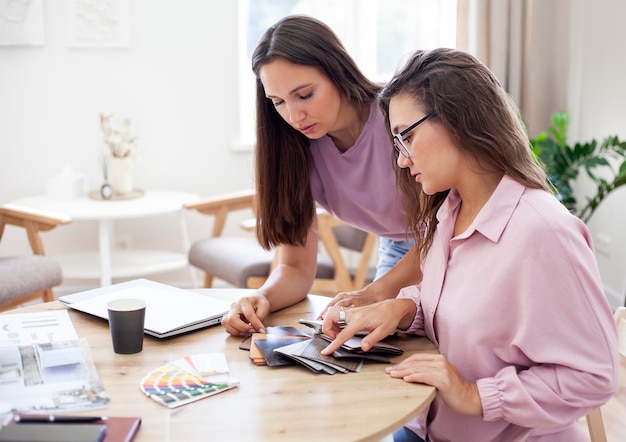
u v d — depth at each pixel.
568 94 4.27
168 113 4.29
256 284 3.32
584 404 1.32
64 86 4.16
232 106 4.35
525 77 4.28
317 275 3.40
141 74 4.22
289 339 1.51
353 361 1.41
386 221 1.97
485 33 4.16
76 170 4.24
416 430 1.62
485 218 1.40
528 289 1.33
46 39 4.10
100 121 4.04
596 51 3.96
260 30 4.44
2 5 3.99
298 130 1.77
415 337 1.57
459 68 1.38
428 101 1.37
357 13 4.52
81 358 1.40
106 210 3.67
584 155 3.72
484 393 1.33
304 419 1.19
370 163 1.86
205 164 4.38
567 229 1.33
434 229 1.60
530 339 1.33
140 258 4.05
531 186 1.40
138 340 1.46
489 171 1.41
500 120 1.38
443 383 1.32
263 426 1.16
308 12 4.48
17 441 1.04
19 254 4.27
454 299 1.47
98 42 4.12
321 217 3.39
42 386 1.28
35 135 4.18
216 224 3.79
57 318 1.63
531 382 1.32
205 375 1.34
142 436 1.13
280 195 1.83
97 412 1.20
